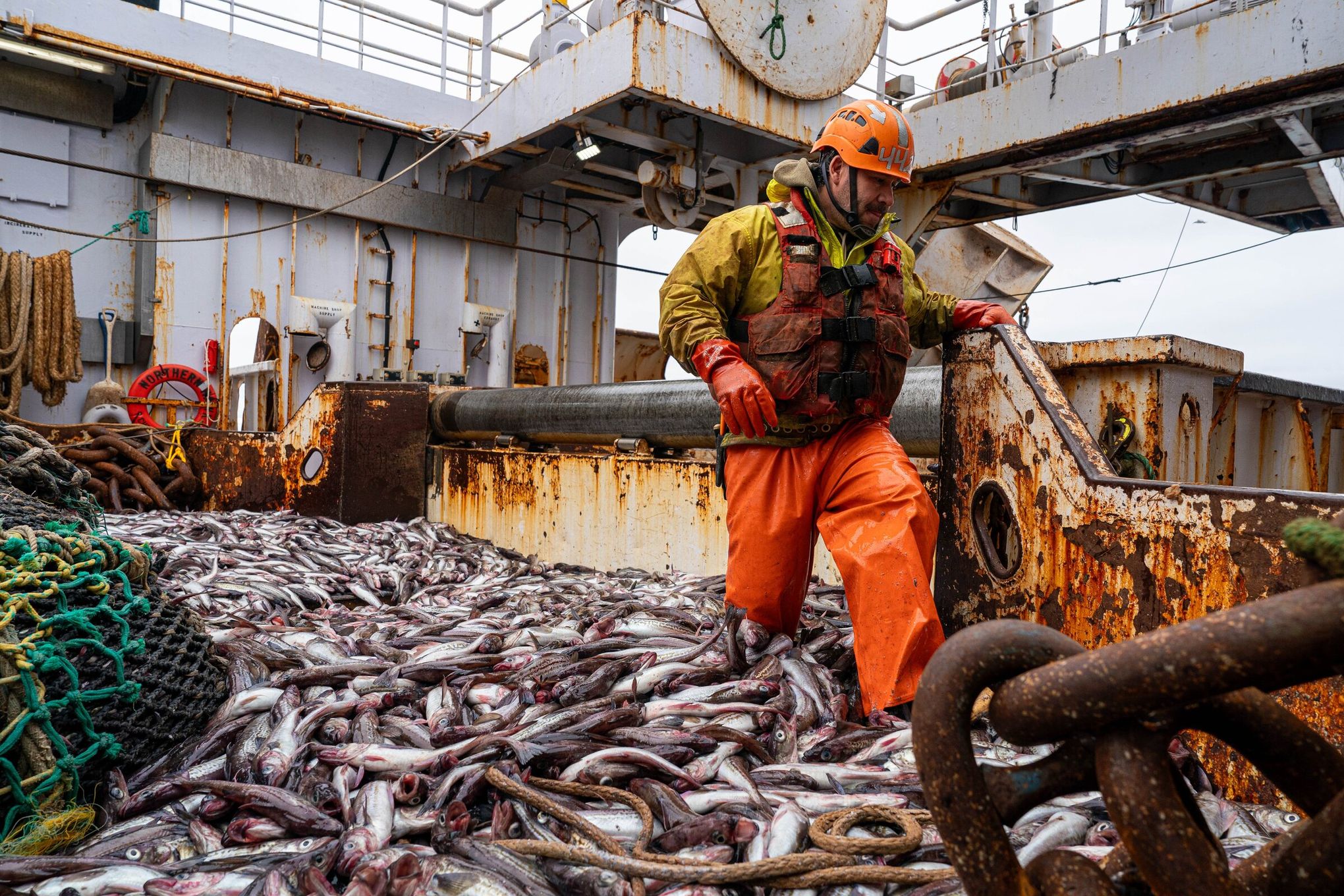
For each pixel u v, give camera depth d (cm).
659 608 458
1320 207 1351
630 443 643
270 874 209
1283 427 547
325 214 1318
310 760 283
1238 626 92
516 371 1520
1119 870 129
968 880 117
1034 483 333
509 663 364
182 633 318
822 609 454
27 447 378
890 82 1206
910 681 295
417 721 316
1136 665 98
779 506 347
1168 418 353
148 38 1132
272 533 727
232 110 1265
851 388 336
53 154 1161
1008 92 1033
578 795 257
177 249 1207
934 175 1163
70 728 254
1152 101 914
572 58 1131
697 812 251
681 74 1048
